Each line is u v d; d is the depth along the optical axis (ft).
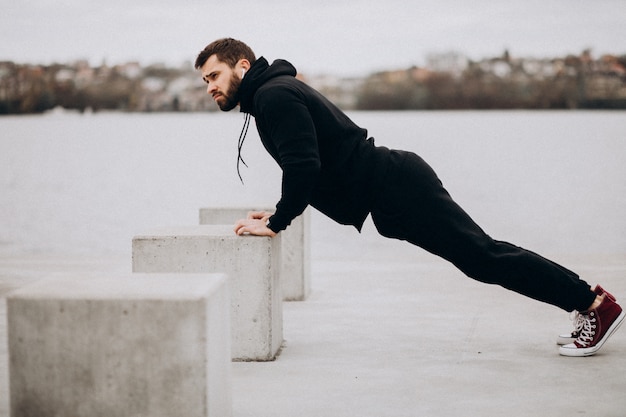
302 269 23.49
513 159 186.70
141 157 235.20
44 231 71.05
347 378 15.44
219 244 16.71
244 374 15.83
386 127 513.86
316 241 62.64
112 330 10.82
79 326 10.85
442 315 21.33
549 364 16.21
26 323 10.91
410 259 31.55
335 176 15.42
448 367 16.14
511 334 19.01
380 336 19.01
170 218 81.41
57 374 10.92
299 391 14.62
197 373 10.77
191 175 154.81
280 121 14.92
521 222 74.23
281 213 15.78
